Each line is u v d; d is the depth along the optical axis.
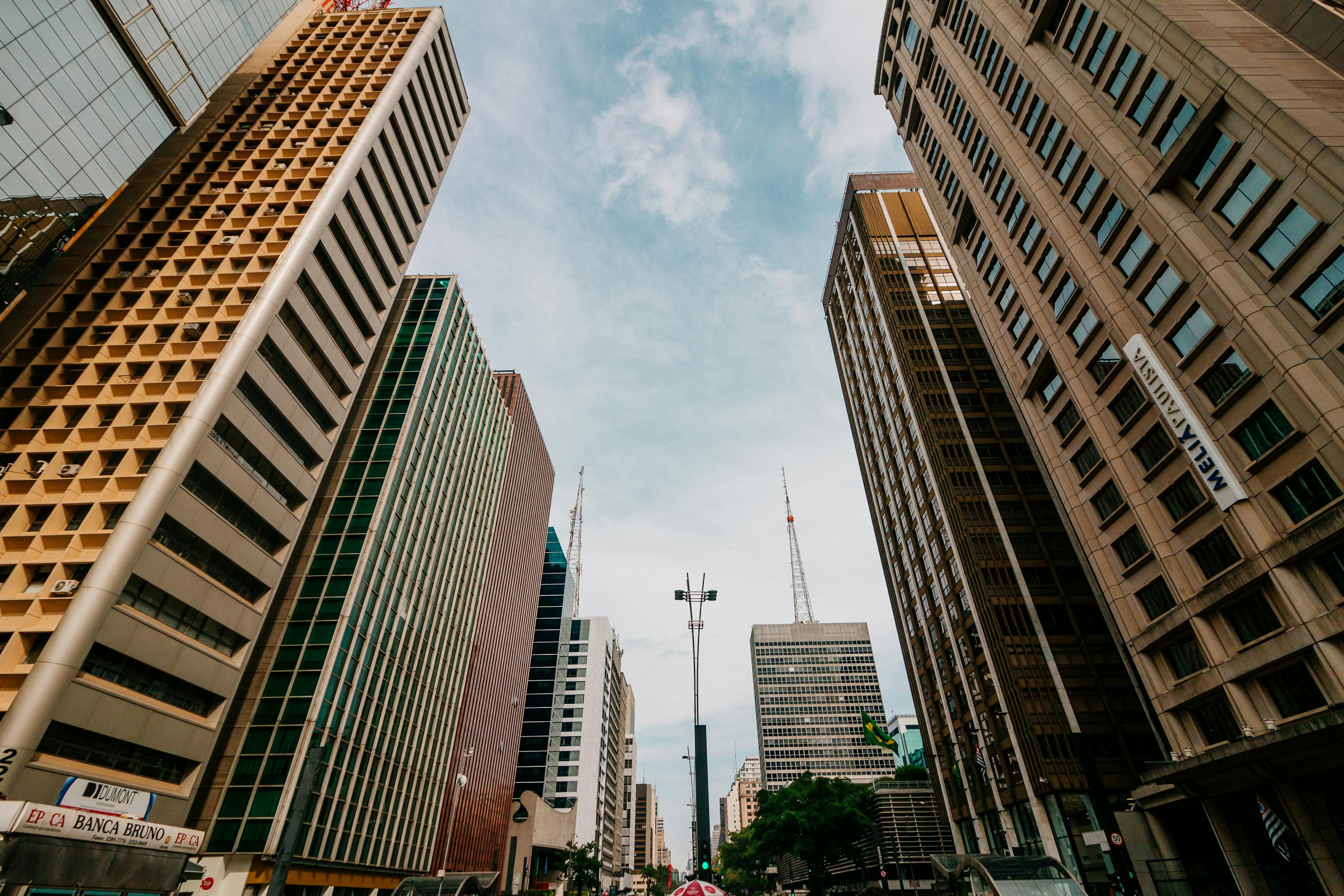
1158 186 30.25
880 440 83.88
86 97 40.91
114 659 31.27
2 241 37.56
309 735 42.53
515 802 101.94
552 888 106.94
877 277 83.19
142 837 15.58
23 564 31.52
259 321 39.97
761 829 75.12
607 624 152.50
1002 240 44.25
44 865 12.88
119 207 49.22
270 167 51.47
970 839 60.09
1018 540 58.66
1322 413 23.22
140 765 32.44
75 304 42.78
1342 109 24.30
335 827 45.19
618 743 173.75
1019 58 40.34
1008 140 41.78
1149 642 32.09
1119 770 46.94
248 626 39.84
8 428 37.00
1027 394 43.56
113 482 34.28
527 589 111.38
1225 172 27.55
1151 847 31.70
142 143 45.31
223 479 37.34
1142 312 31.86
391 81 57.31
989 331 48.47
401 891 24.45
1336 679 22.58
